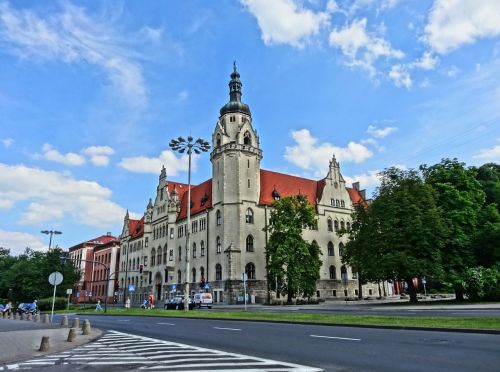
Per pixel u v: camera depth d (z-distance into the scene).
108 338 18.75
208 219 70.50
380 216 44.47
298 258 58.88
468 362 9.73
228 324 23.22
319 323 20.47
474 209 45.94
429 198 43.06
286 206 60.03
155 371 10.02
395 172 47.72
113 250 114.31
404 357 10.62
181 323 25.95
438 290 79.00
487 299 40.94
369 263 44.84
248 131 70.62
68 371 10.62
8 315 47.69
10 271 89.56
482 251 42.97
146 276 89.38
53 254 89.31
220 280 64.25
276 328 19.62
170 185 88.69
